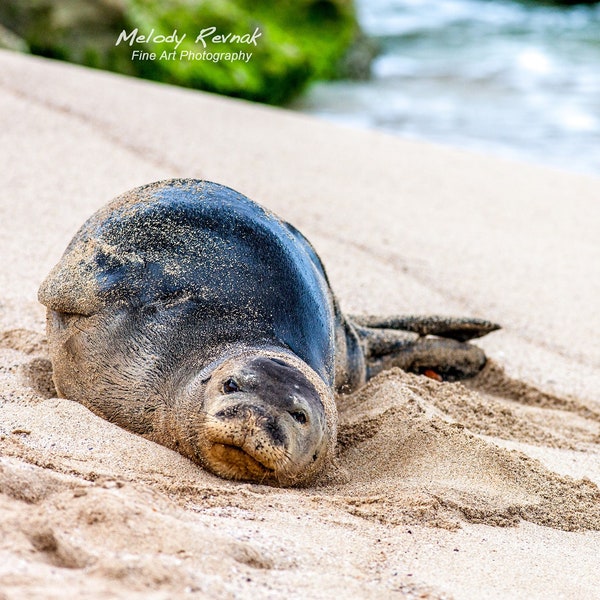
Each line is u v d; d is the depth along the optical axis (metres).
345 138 47.25
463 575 13.81
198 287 18.14
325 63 74.56
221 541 12.47
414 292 29.75
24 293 24.55
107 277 18.14
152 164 36.59
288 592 11.87
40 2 59.44
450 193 40.66
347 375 23.64
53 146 36.47
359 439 19.17
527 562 14.77
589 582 14.37
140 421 17.47
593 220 39.50
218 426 15.70
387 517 15.53
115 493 12.94
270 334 18.14
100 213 19.80
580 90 74.25
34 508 12.55
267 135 44.50
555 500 17.33
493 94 72.75
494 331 28.17
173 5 62.97
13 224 29.02
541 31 101.50
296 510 15.12
